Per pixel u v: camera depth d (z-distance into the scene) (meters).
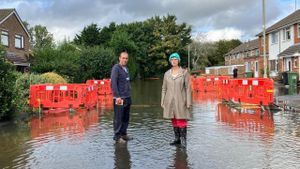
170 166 6.77
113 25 71.19
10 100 12.55
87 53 38.25
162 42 72.69
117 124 9.08
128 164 6.97
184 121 8.38
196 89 28.16
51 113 14.68
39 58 34.34
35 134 10.16
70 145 8.69
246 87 15.71
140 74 69.50
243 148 8.05
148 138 9.36
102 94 26.06
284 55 35.94
